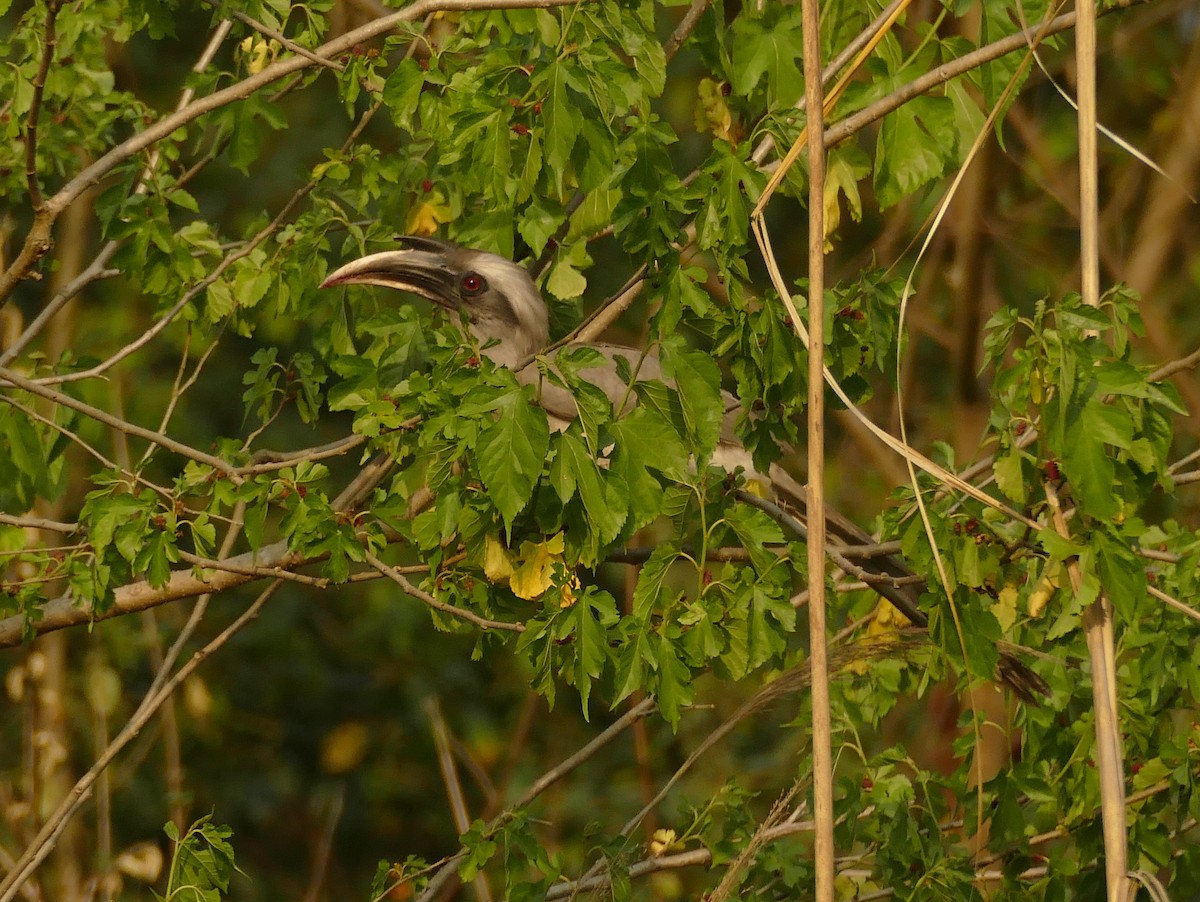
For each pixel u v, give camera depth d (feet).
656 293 25.07
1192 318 57.62
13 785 50.88
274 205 60.70
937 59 28.94
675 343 24.32
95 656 50.26
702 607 24.68
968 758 30.37
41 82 28.12
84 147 34.60
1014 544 24.12
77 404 27.55
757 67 27.68
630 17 26.53
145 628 52.54
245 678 63.72
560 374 23.79
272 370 42.29
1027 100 55.62
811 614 22.06
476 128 25.66
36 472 31.53
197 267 31.35
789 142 25.43
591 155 25.52
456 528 26.04
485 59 26.76
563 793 60.03
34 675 46.80
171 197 30.81
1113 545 21.93
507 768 58.13
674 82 60.18
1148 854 28.63
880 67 26.04
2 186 34.68
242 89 28.78
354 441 27.48
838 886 30.71
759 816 52.31
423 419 25.11
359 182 34.14
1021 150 57.11
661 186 24.77
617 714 63.98
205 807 62.34
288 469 26.81
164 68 59.52
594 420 23.65
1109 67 58.85
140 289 32.60
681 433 24.58
